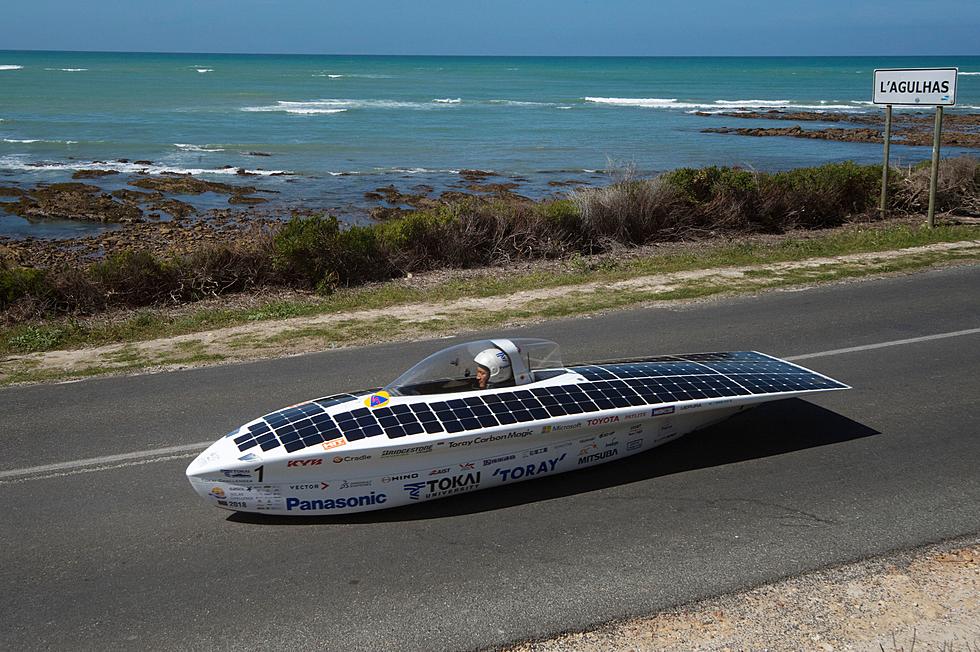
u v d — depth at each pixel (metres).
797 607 5.29
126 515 6.74
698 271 16.22
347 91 93.25
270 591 5.61
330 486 6.44
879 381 9.63
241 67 160.88
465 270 16.97
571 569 5.79
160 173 36.31
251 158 41.88
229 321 13.17
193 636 5.14
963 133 55.56
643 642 4.97
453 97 87.94
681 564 5.81
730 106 81.31
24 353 11.71
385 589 5.60
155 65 161.88
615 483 7.13
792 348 10.99
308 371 10.45
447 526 6.45
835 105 82.88
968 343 11.06
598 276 15.93
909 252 17.50
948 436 7.99
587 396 7.22
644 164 40.75
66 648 5.05
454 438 6.51
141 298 14.77
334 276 15.59
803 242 18.73
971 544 6.00
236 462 6.32
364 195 31.36
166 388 9.89
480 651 4.95
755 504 6.69
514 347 7.41
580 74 152.50
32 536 6.41
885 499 6.72
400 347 11.47
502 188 33.38
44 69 131.12
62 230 25.05
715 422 7.92
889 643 4.92
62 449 8.09
